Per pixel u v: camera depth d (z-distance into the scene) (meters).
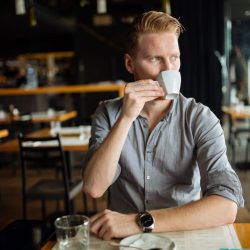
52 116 5.38
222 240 0.98
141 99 1.18
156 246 0.94
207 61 5.01
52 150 2.69
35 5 7.50
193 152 1.33
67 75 10.72
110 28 9.92
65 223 1.01
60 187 2.85
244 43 7.44
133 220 1.07
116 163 1.23
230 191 1.13
